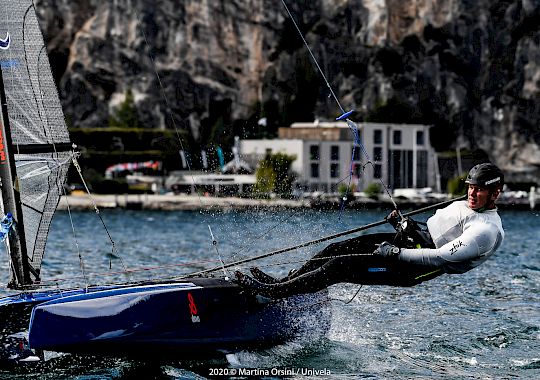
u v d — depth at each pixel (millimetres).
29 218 34969
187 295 32062
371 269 33594
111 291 31828
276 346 34312
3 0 33625
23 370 31359
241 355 33031
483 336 38750
